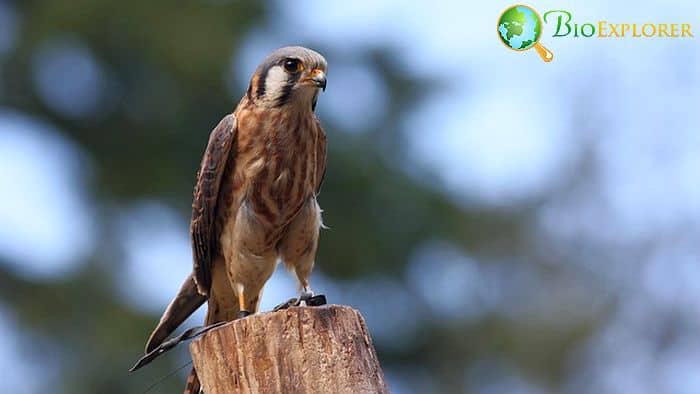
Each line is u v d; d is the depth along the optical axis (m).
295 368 5.82
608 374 17.78
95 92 17.94
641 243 18.22
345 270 17.16
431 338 17.78
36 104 18.20
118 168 18.12
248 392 5.86
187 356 16.19
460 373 17.89
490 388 18.02
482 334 17.86
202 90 17.55
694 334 17.88
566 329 17.86
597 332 17.89
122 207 18.08
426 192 17.23
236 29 17.98
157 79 17.66
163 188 17.89
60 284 17.56
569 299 18.00
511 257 18.17
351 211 16.94
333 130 16.81
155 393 16.23
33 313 17.53
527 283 18.19
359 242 16.84
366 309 17.62
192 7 17.92
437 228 17.36
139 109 17.67
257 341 5.86
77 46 17.80
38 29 18.00
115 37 17.53
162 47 17.41
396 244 17.17
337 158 16.64
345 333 5.86
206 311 8.12
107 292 17.50
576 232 18.31
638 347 17.95
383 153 17.08
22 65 18.05
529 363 17.88
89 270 17.62
